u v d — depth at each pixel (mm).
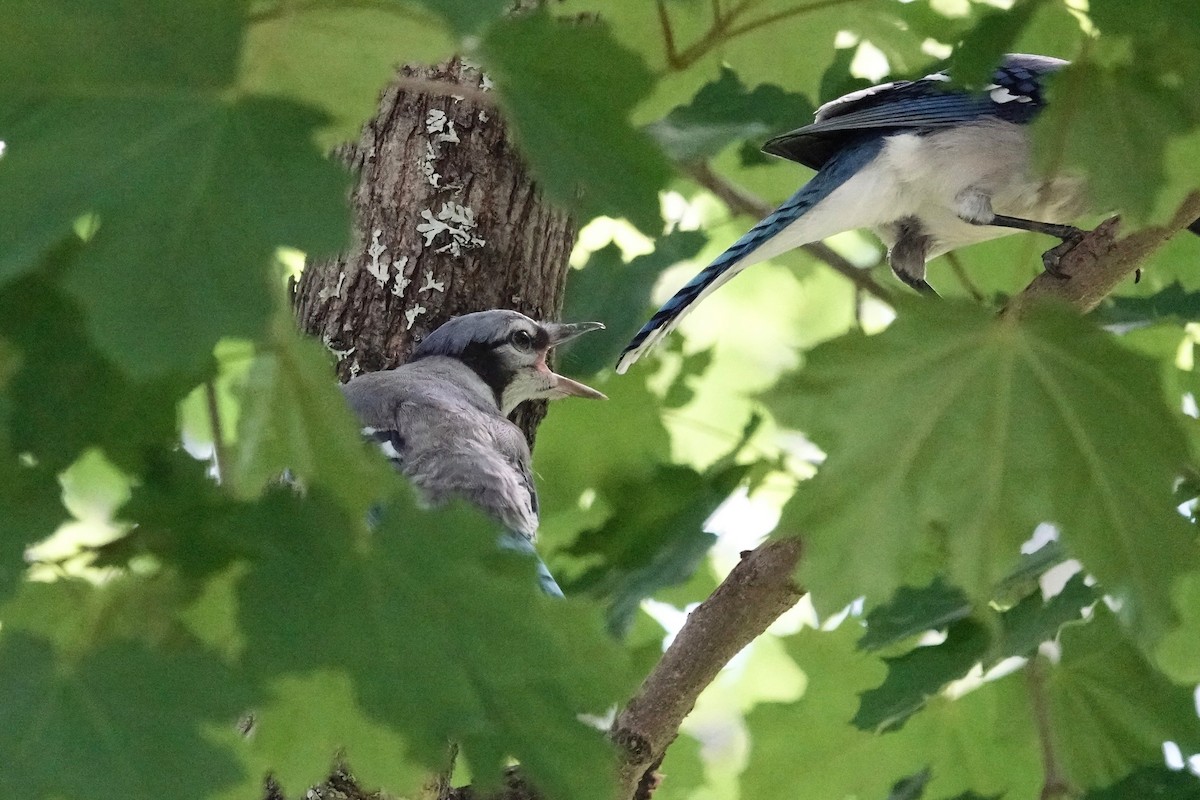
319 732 4688
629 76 3641
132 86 3400
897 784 9070
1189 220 6281
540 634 4117
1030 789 9086
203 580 4078
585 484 11391
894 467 5016
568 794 4141
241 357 4250
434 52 3713
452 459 7750
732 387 14594
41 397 3979
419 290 8211
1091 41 4582
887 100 10305
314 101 3775
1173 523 4984
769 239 10203
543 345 8633
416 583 4086
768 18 6871
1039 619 7531
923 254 10609
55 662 3738
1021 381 4910
